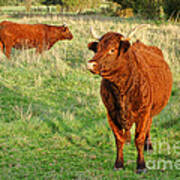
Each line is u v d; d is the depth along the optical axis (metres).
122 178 5.62
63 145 7.14
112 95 5.50
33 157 6.49
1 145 6.96
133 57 5.36
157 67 6.36
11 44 14.91
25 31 15.06
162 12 27.83
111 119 5.81
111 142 7.36
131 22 24.69
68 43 17.44
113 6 39.09
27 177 5.66
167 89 6.58
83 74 12.34
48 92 10.73
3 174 5.70
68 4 51.06
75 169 6.00
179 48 14.77
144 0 28.86
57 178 5.61
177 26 21.28
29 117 8.30
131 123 5.58
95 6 53.53
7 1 80.12
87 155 6.66
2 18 33.69
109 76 5.16
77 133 7.88
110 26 22.17
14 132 7.66
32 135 7.61
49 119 8.47
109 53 5.01
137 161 5.94
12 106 9.22
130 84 5.28
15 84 11.24
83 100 9.97
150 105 5.60
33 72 12.37
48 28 15.73
